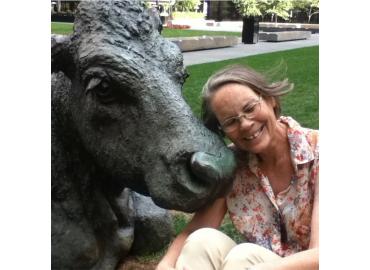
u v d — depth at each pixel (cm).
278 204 213
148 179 212
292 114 542
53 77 258
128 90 211
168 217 314
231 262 190
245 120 198
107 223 273
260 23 1773
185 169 203
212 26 1798
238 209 220
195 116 214
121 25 217
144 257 304
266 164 213
